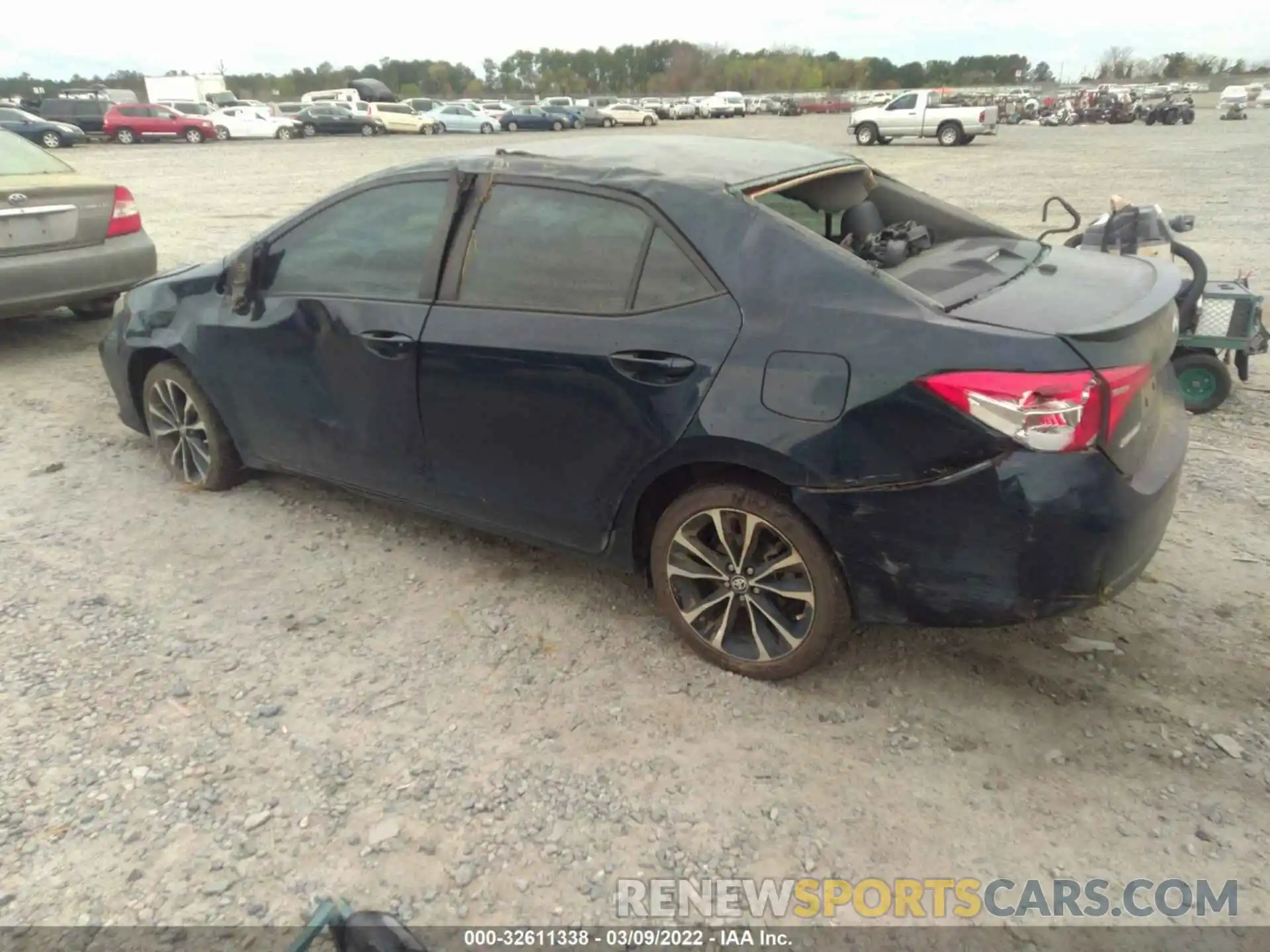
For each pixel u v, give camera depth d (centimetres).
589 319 321
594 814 269
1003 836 260
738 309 295
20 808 270
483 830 264
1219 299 558
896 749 293
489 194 352
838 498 282
